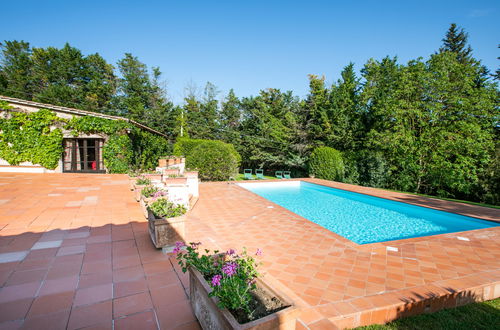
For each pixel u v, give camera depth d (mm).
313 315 2641
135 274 3096
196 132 29734
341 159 16422
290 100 30703
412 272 3748
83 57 30094
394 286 3320
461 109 12172
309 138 21344
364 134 17391
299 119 22016
